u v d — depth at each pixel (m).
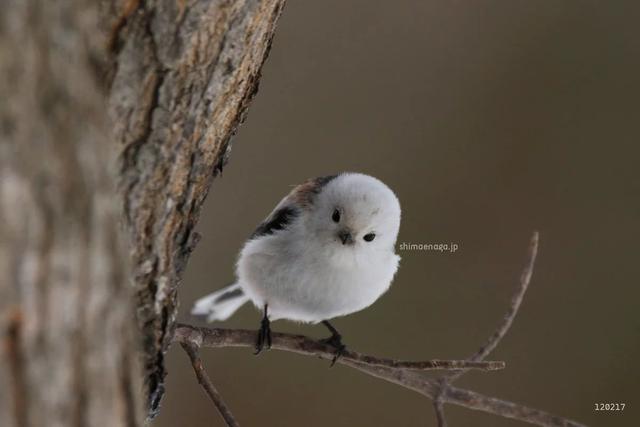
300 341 6.51
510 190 10.88
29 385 2.45
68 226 2.49
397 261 8.62
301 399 10.64
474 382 10.61
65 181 2.49
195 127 4.15
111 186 2.81
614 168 10.86
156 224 4.20
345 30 11.43
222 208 10.92
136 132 3.89
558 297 10.71
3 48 2.33
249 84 4.51
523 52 11.21
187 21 3.79
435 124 11.11
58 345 2.52
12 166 2.33
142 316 4.40
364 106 11.20
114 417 2.79
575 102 11.07
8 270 2.36
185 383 10.62
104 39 3.63
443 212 10.85
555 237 10.84
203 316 9.28
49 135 2.44
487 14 11.37
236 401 10.57
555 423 6.34
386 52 11.35
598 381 10.42
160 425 10.37
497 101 11.12
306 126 11.14
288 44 11.34
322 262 8.00
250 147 11.08
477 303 10.70
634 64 11.05
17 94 2.36
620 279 10.67
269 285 8.16
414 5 11.45
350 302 8.34
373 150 11.02
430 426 10.59
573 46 11.16
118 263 2.78
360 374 10.80
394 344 10.61
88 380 2.64
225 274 10.63
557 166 10.96
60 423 2.54
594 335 10.59
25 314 2.41
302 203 8.31
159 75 3.84
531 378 10.53
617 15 11.17
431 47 11.33
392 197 8.27
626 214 10.73
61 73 2.52
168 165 4.08
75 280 2.53
